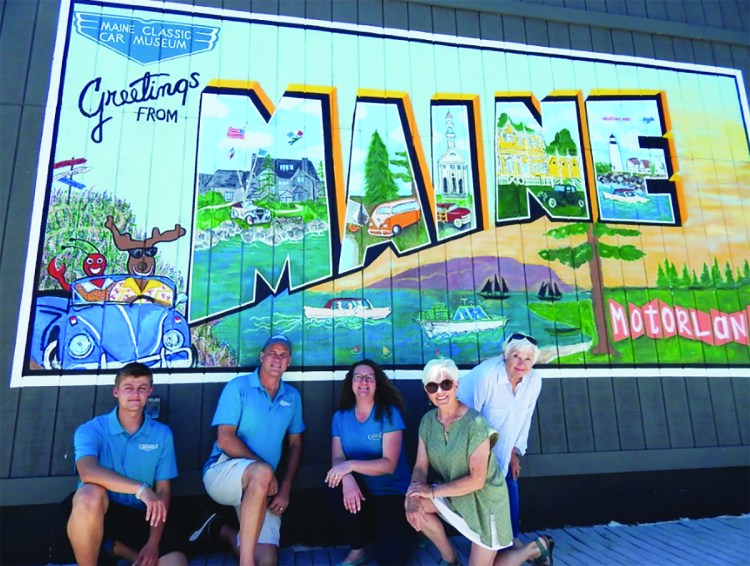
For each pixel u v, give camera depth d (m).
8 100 3.99
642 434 4.41
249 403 3.52
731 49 5.48
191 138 4.20
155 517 2.94
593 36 5.14
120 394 3.20
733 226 5.00
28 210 3.85
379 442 3.51
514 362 3.48
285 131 4.37
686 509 4.48
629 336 4.58
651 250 4.79
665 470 4.46
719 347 4.73
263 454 3.51
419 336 4.23
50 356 3.68
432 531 3.17
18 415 3.57
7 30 4.10
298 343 4.04
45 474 3.53
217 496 3.30
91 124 4.07
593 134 4.93
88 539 2.89
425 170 4.53
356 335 4.14
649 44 5.26
